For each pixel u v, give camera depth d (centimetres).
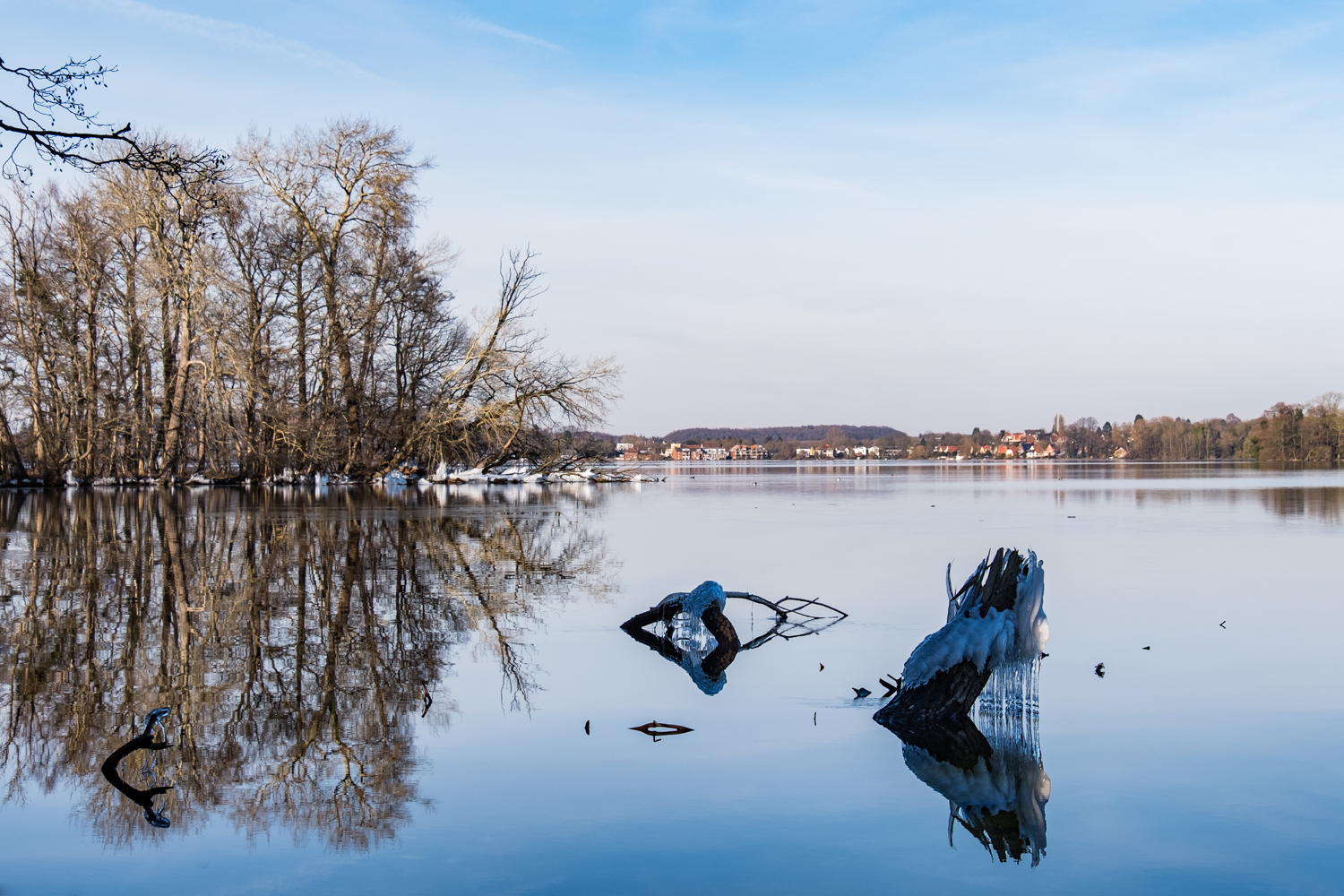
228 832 575
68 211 4206
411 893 496
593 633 1191
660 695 898
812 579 1661
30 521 2686
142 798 630
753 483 6156
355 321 4803
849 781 668
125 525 2561
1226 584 1565
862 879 518
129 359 4372
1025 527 2655
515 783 660
